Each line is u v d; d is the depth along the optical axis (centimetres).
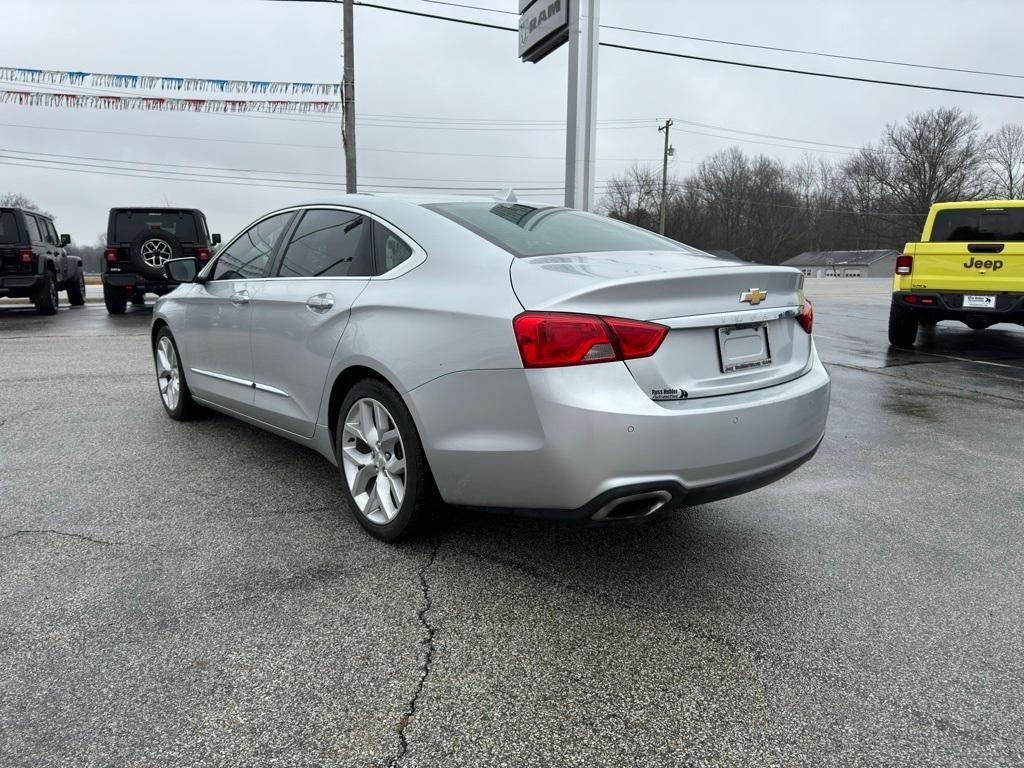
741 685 208
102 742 178
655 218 7375
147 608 243
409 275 285
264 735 182
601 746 182
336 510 337
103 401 560
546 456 232
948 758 180
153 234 1229
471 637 230
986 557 301
